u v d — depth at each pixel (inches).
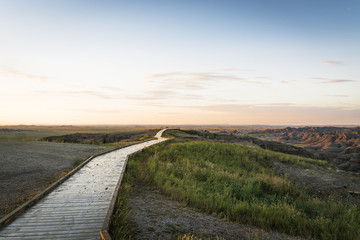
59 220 235.8
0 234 204.4
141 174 518.3
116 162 596.1
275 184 551.2
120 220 252.8
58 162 588.1
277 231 295.4
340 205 423.5
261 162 870.4
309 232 299.3
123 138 2151.8
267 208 348.5
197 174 584.4
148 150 885.8
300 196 515.5
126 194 357.7
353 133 7475.4
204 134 2218.3
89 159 604.7
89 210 264.2
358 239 275.0
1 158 591.5
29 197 334.0
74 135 2017.7
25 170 493.4
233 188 489.7
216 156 872.9
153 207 335.9
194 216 315.3
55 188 347.9
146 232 253.3
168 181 473.1
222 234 267.6
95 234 209.6
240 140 1776.6
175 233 258.2
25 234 205.5
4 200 330.6
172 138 1585.9
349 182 674.2
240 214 336.2
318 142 7593.5
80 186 361.1
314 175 732.0
